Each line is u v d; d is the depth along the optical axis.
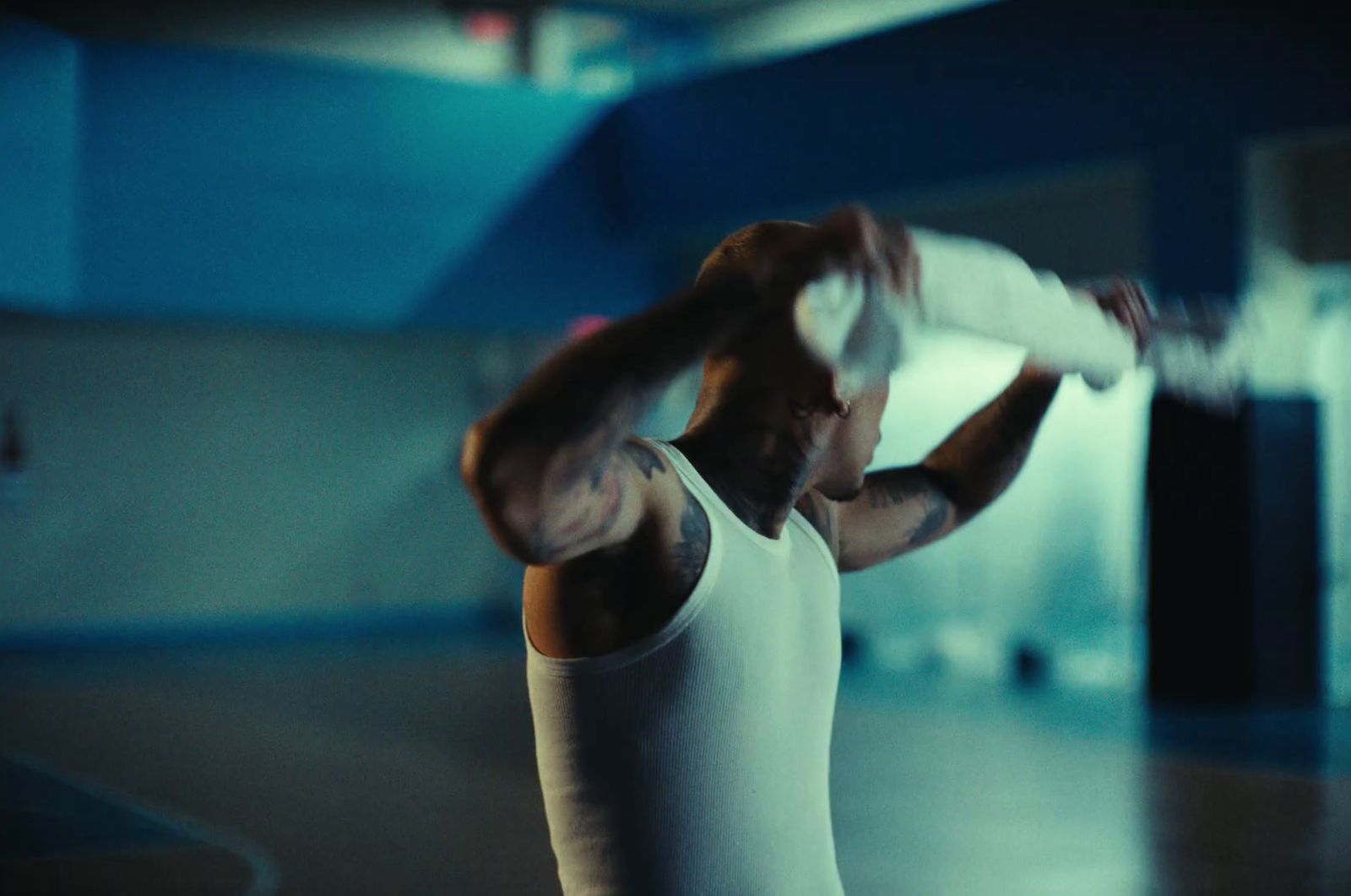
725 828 1.27
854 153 9.92
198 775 6.57
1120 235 9.16
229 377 12.16
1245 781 6.16
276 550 12.33
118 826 5.58
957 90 9.23
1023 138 8.98
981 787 6.10
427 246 11.17
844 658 10.08
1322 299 8.50
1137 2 8.24
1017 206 9.76
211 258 10.48
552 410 1.01
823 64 9.94
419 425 12.88
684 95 10.95
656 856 1.26
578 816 1.28
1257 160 8.10
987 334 1.17
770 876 1.30
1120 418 8.91
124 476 11.79
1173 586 8.17
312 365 12.46
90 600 11.66
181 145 10.34
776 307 1.03
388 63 11.90
